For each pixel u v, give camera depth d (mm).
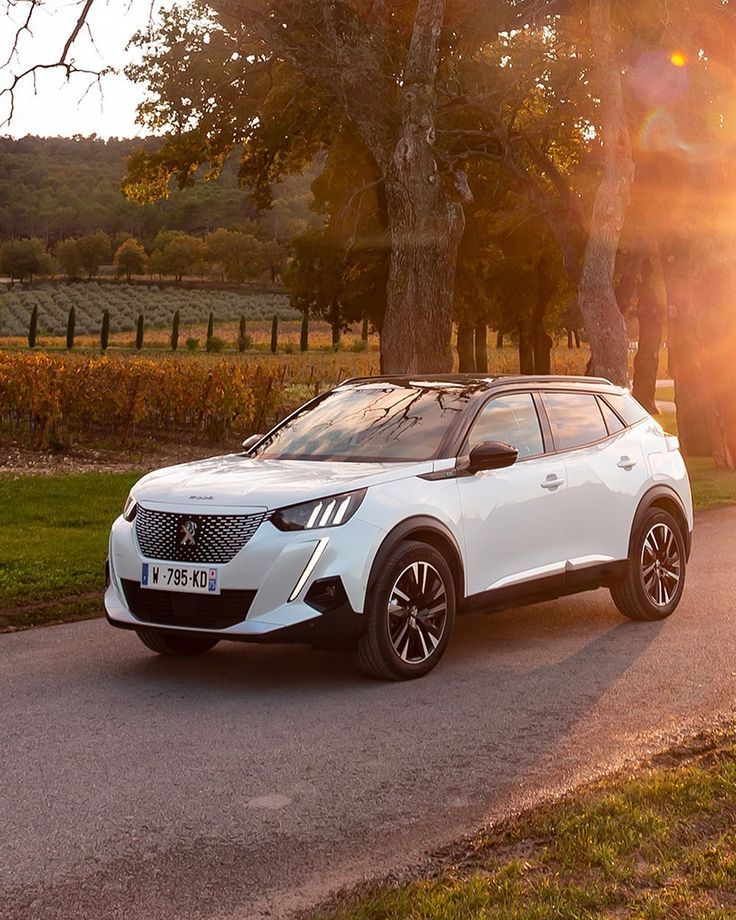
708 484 17516
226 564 5848
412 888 3369
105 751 5000
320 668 6590
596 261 16906
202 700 5883
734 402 20156
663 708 5633
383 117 18344
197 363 25125
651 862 3469
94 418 22750
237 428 24594
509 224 33594
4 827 4094
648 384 33656
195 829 4070
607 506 7562
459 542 6516
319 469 6465
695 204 20547
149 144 29203
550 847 3682
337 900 3414
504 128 23859
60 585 9055
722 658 6703
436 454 6660
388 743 5121
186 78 23812
